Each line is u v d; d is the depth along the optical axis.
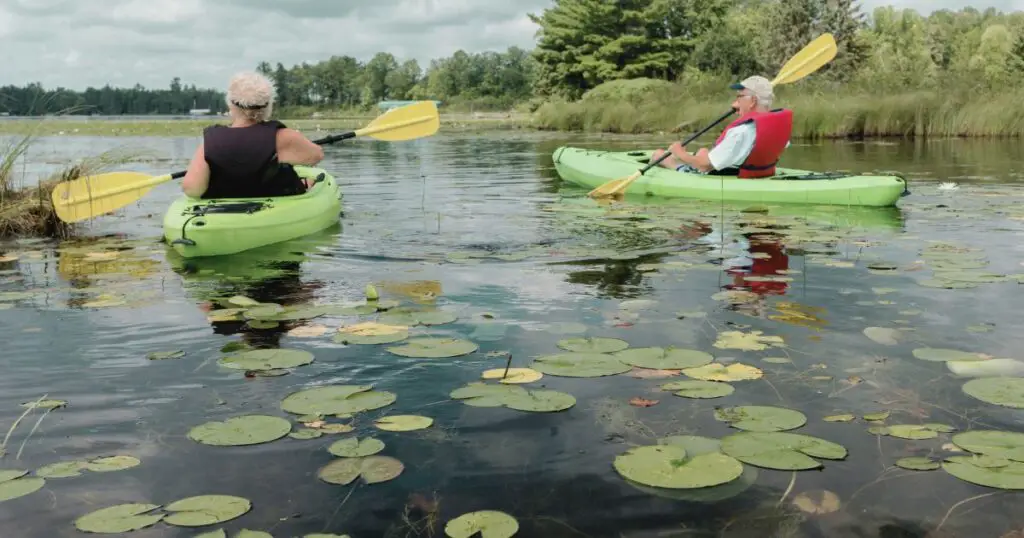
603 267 3.51
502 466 1.60
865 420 1.80
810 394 1.96
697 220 4.88
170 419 1.85
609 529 1.36
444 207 5.55
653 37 35.31
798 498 1.45
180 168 8.91
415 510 1.43
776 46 27.84
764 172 5.94
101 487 1.52
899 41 48.06
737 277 3.29
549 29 36.28
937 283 3.12
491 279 3.29
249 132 4.25
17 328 2.62
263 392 2.02
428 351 2.30
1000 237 4.18
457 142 15.05
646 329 2.54
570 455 1.64
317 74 91.00
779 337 2.43
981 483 1.49
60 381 2.12
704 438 1.70
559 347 2.34
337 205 5.00
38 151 11.51
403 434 1.75
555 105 23.48
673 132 18.27
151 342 2.46
